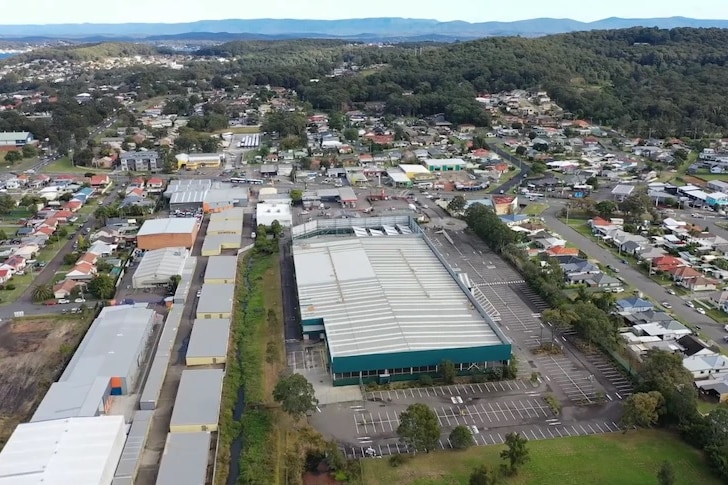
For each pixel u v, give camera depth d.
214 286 89.50
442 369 66.94
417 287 85.00
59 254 107.19
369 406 63.50
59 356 72.44
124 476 50.72
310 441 57.72
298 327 80.56
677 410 59.09
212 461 54.84
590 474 53.28
